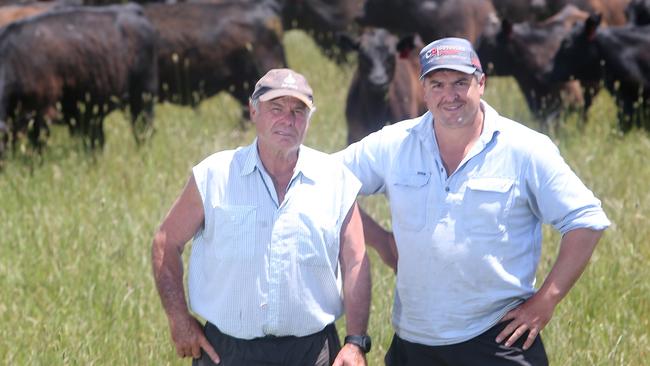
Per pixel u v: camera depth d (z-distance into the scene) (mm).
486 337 10742
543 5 38500
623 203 19500
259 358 10453
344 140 26891
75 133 26828
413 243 10742
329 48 39906
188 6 30312
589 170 22609
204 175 10453
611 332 14523
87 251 17766
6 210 20812
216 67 30406
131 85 28062
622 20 37719
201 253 10742
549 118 28906
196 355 10648
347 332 10539
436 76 10391
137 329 14852
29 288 16422
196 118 30219
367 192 11195
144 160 24172
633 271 16547
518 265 10711
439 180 10648
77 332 14648
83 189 22016
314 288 10414
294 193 10320
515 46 30406
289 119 10195
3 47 25781
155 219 19562
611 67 28781
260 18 30750
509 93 33688
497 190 10516
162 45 29578
